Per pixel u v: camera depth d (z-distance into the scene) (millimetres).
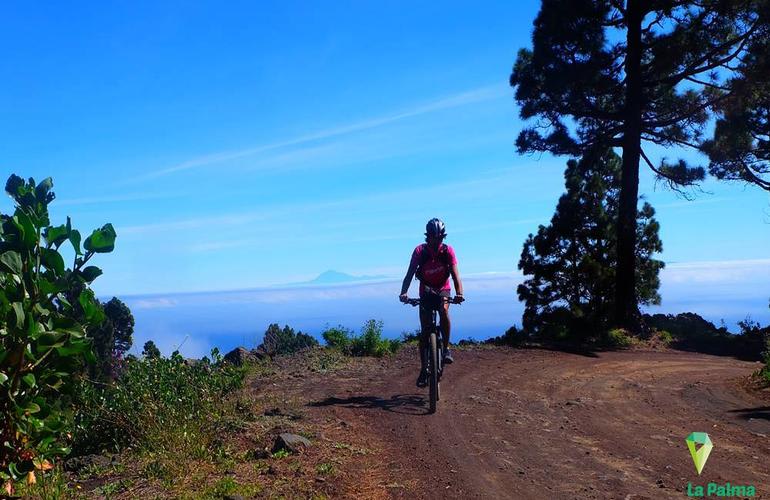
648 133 20109
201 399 7086
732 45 18531
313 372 10539
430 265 7805
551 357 13258
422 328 7914
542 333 18250
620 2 19344
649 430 6820
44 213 4711
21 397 4344
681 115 19812
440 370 7797
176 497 4582
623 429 6871
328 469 5277
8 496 4328
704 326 20172
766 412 7578
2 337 4262
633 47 19141
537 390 9281
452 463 5586
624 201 19766
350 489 4883
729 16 17703
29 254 4402
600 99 21016
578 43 18922
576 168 22406
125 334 14719
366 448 6020
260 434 6281
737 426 6938
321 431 6535
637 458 5746
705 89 20156
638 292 22281
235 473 5141
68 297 4969
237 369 9430
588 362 12680
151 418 6176
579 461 5668
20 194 4777
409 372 10570
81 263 4703
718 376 10844
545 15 19000
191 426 6035
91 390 6688
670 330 19625
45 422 4488
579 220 21703
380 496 4777
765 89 18859
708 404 8195
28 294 4391
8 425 4301
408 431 6676
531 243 22219
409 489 4934
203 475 5074
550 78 18984
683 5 18734
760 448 6035
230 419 6727
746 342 18016
